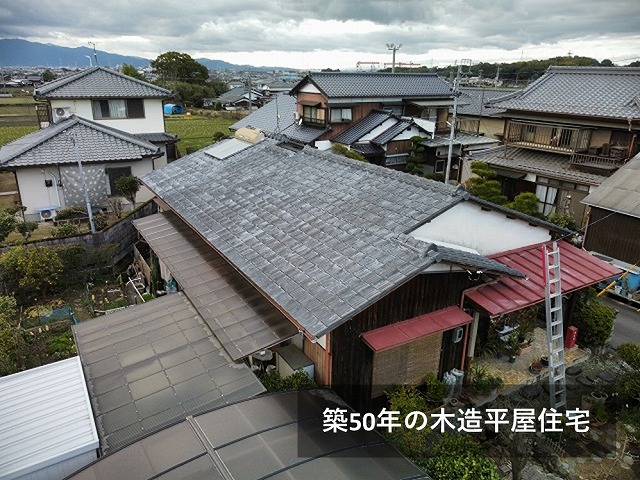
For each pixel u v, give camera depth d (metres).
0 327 10.85
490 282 9.95
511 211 10.27
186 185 14.07
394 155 28.34
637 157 18.25
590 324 11.95
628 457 8.91
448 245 9.57
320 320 6.81
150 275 14.73
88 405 7.16
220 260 11.30
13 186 26.11
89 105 26.62
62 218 19.80
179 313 9.82
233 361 8.14
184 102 70.56
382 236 8.55
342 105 28.19
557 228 11.63
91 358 8.45
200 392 7.46
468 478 7.15
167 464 5.80
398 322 8.63
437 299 9.10
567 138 21.19
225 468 5.72
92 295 14.89
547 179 21.52
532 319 11.79
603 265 11.59
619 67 21.30
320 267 8.12
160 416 7.00
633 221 16.06
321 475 5.75
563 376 9.91
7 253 14.41
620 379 10.33
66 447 6.31
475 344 10.98
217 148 16.67
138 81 28.39
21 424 6.79
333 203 10.27
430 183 9.82
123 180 20.98
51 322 13.00
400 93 30.44
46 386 7.64
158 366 8.12
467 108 35.62
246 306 9.25
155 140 27.34
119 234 17.53
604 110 19.42
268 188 12.07
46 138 21.27
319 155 12.95
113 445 6.51
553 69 23.56
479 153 24.97
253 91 71.69
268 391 7.96
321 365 8.38
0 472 5.89
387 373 8.93
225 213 11.36
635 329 13.61
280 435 6.40
